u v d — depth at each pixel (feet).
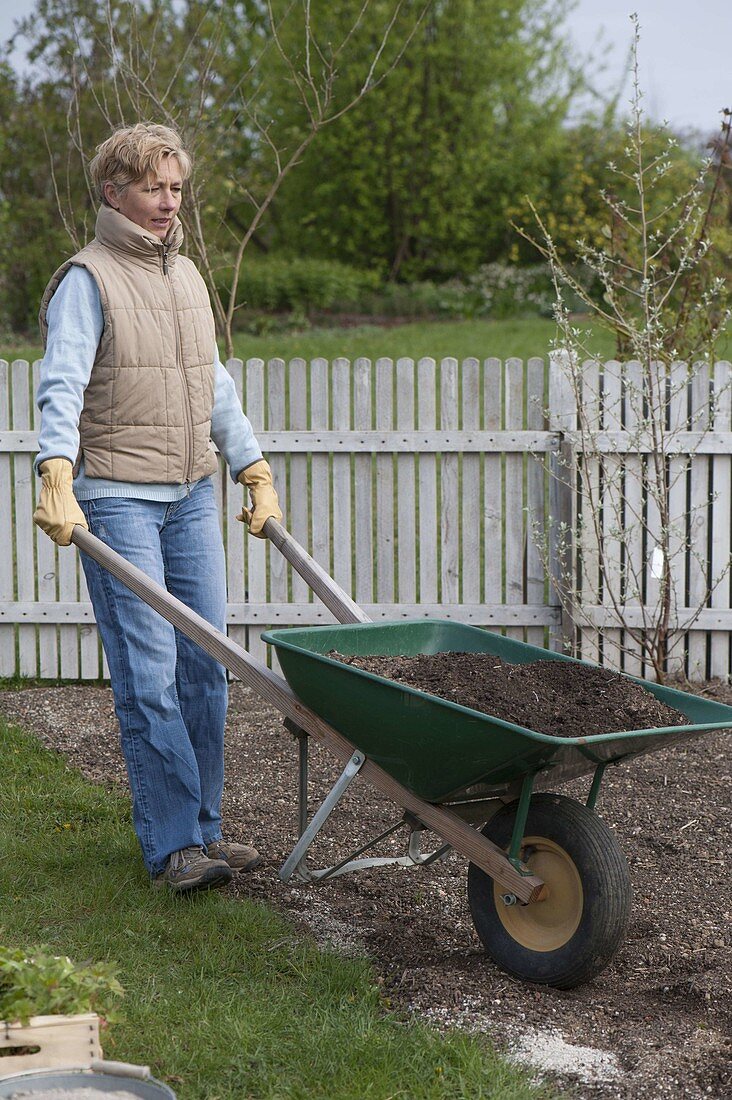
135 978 9.66
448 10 81.46
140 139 10.86
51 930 10.58
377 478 19.98
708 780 15.07
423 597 20.17
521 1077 8.33
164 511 11.62
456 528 20.03
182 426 11.40
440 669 10.23
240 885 11.96
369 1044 8.66
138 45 23.57
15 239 59.47
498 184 82.48
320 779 15.25
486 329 60.95
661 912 11.35
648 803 14.33
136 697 11.18
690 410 19.36
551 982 9.59
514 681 10.03
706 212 22.47
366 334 60.44
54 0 51.37
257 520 11.91
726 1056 8.64
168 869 11.34
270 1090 8.16
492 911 9.98
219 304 22.58
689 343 21.86
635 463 19.65
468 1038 8.76
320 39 78.43
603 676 10.32
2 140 57.93
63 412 10.55
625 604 19.56
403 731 9.37
